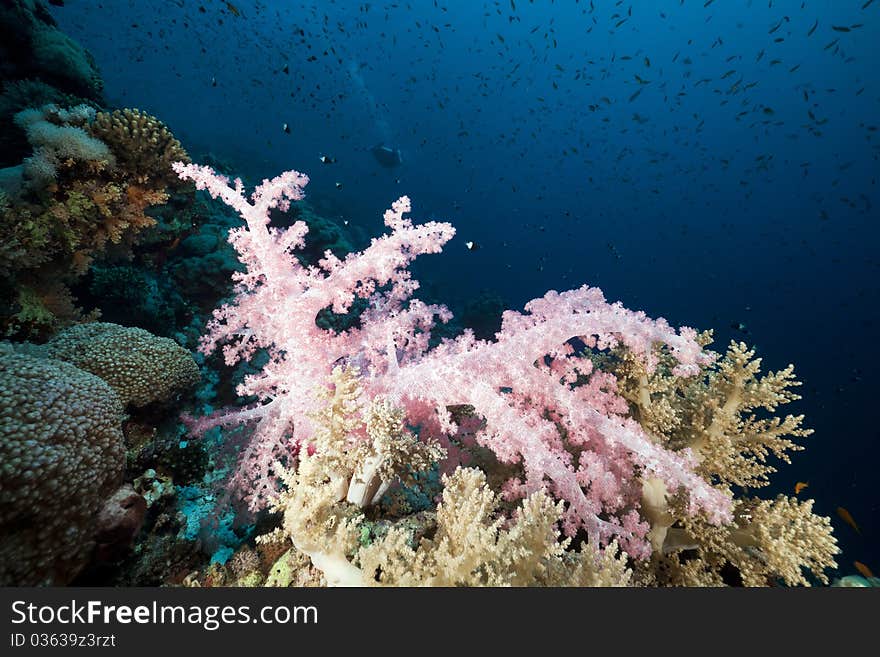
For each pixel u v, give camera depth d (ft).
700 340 14.71
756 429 13.53
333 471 9.84
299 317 11.76
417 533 10.52
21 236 14.56
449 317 15.44
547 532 8.77
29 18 25.90
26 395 8.27
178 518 11.71
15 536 7.38
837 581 16.12
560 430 14.93
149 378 13.48
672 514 12.29
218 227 29.07
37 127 16.28
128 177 18.78
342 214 90.53
